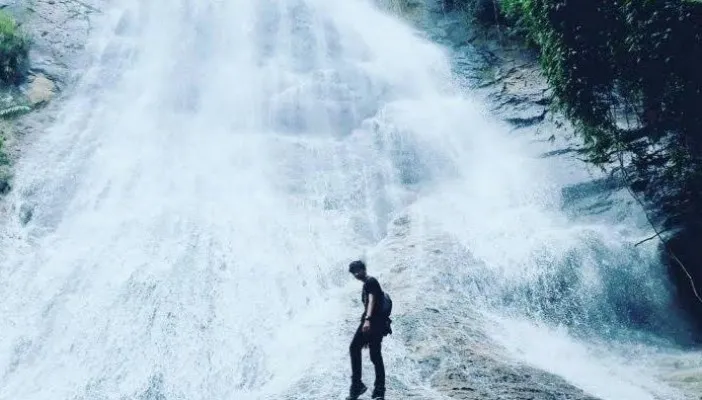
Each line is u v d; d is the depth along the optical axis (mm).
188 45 16812
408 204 12656
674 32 9312
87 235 10562
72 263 9836
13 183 11414
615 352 9359
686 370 8492
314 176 12992
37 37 15242
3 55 13727
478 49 18453
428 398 6453
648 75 10086
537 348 8805
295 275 10031
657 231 11258
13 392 7762
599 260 10812
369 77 16500
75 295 9242
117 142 13070
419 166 13812
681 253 10938
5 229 10453
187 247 10211
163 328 8672
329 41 17812
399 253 10750
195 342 8500
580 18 10688
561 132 14406
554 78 11523
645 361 9023
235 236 10688
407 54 18203
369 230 11797
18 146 12281
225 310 9117
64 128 13180
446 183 13461
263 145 13688
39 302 9102
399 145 14195
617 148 11500
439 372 7207
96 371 8094
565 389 6988
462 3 20078
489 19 19062
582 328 10000
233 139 13844
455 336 8164
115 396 7609
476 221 11883
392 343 7887
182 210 11227
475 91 16672
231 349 8391
